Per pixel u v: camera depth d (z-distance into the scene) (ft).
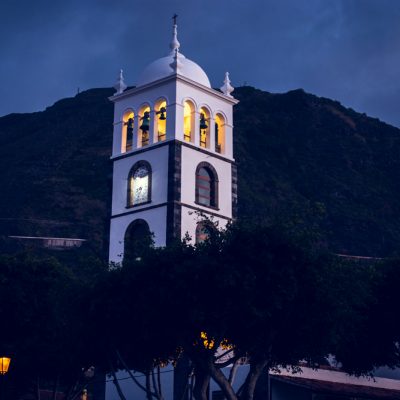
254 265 122.11
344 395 173.47
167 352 132.98
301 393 173.58
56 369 166.50
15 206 608.60
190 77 193.47
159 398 131.34
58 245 541.34
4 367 129.18
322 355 131.85
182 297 120.67
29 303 166.61
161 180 181.88
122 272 128.57
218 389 168.25
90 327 130.00
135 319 124.06
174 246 129.29
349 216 655.76
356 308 152.35
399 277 153.79
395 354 161.99
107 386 174.50
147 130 192.95
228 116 200.54
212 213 185.37
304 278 122.72
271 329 125.18
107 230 190.08
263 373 168.76
